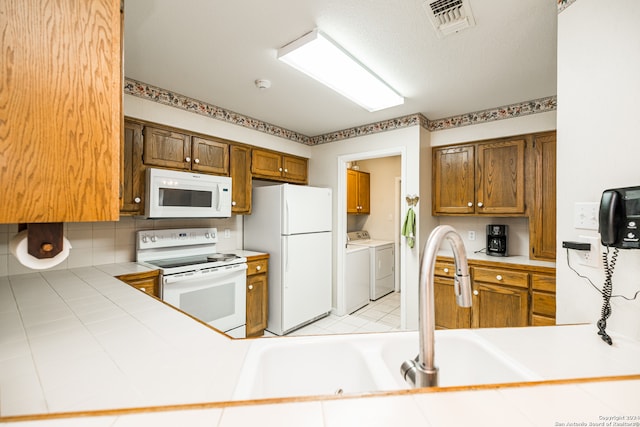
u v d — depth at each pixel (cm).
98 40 71
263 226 307
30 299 132
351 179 443
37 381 67
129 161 214
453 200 296
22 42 62
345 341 94
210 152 266
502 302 245
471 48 173
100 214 71
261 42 169
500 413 48
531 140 254
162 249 254
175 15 145
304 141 365
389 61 188
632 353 81
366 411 49
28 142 63
